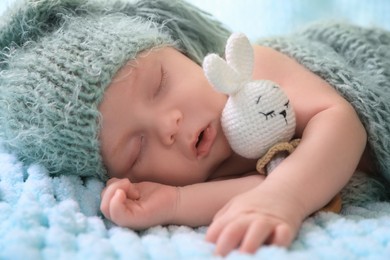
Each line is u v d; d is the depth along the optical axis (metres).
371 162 1.02
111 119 0.91
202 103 0.93
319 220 0.79
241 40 0.86
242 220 0.69
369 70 1.06
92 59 0.91
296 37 1.17
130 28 0.99
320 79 1.00
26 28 1.01
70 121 0.89
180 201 0.84
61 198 0.86
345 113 0.91
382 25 1.56
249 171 0.99
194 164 0.92
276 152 0.87
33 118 0.91
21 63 0.94
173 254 0.67
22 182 0.88
